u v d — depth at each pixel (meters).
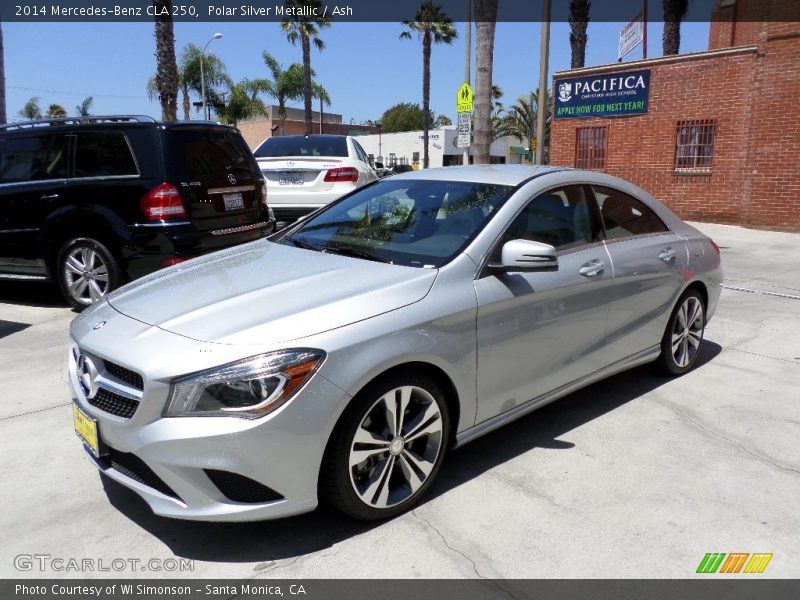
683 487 3.32
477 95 11.66
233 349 2.63
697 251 4.86
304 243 3.93
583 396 4.54
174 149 6.21
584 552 2.79
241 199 6.81
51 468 3.48
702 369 5.11
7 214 6.39
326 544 2.83
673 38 24.06
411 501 3.07
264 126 59.12
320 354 2.66
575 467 3.52
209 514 2.59
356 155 9.64
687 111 14.77
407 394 2.97
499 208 3.61
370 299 2.95
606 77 15.98
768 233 13.27
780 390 4.67
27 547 2.82
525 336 3.49
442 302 3.10
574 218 4.00
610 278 3.99
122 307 3.17
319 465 2.70
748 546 2.84
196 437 2.52
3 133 6.44
